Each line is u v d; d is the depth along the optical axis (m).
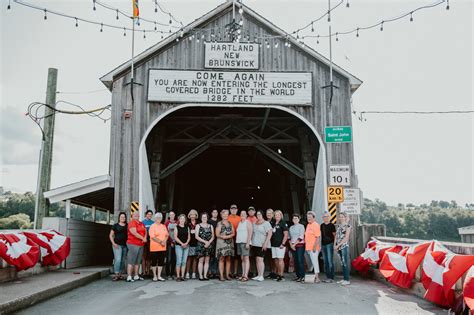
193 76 13.11
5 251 8.51
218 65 13.18
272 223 10.58
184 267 10.22
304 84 13.22
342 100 13.19
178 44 13.24
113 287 9.29
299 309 7.04
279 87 13.20
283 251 10.40
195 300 7.75
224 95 13.09
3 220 49.00
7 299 6.84
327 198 12.53
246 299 7.86
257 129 17.78
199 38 13.33
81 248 13.77
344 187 12.70
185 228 10.29
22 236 9.36
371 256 10.41
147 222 11.11
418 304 7.43
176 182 22.02
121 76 13.04
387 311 6.89
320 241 10.44
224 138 15.91
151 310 6.91
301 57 13.38
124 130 12.76
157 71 13.08
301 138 15.59
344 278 9.81
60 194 13.05
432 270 7.25
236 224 10.96
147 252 11.23
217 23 13.44
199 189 28.31
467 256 6.45
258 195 29.34
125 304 7.39
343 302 7.62
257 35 13.43
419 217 81.06
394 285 9.27
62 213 56.00
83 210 59.03
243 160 23.97
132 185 12.48
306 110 13.15
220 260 10.23
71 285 8.98
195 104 13.00
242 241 10.26
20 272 9.53
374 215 95.31
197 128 18.30
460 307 6.44
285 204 19.67
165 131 15.74
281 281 10.23
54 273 10.56
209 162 24.17
